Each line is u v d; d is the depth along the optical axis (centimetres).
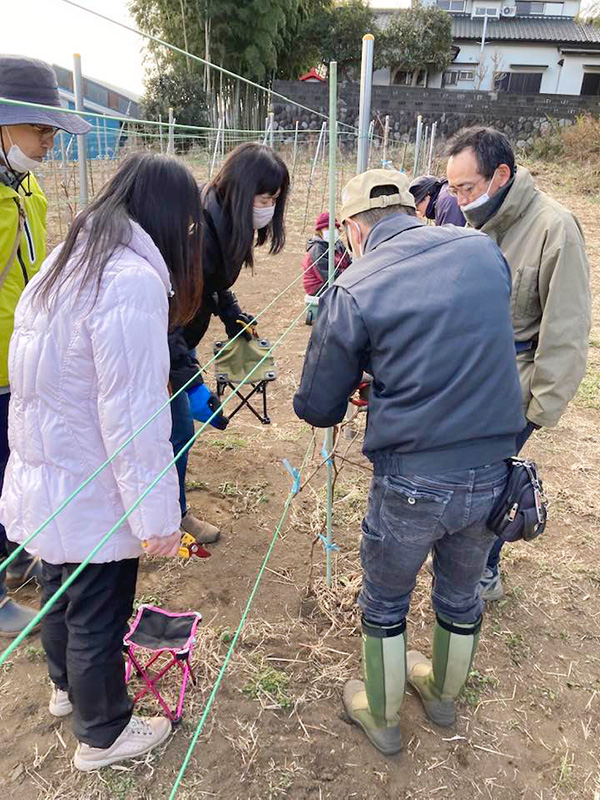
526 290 208
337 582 254
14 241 196
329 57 2584
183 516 270
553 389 206
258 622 233
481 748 194
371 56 271
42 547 146
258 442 360
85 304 133
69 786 173
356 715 194
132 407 132
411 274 146
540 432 399
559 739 199
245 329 286
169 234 148
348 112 1911
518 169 205
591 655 232
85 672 157
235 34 2030
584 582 267
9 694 200
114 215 139
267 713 199
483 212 207
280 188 229
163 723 186
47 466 144
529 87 3069
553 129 1817
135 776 177
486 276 148
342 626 234
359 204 163
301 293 668
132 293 132
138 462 135
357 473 334
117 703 166
